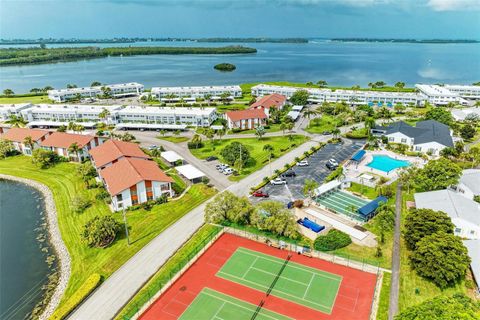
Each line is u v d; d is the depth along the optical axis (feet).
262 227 253.65
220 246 246.47
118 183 310.65
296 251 238.48
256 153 439.63
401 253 232.73
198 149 463.83
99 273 224.74
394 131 466.29
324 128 554.05
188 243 251.19
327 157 424.05
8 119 649.20
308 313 185.68
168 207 305.53
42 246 266.36
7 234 283.59
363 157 414.00
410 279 207.41
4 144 452.35
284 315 184.96
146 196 314.96
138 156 373.40
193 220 282.97
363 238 251.60
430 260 200.13
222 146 472.03
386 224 244.83
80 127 515.91
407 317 146.82
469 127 469.98
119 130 566.77
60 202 330.95
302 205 302.86
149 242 255.09
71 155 425.28
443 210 256.73
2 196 352.08
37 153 411.75
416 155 419.95
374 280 209.46
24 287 222.69
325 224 271.28
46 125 596.29
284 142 483.92
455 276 193.67
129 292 206.59
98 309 194.29
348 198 314.96
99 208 309.42
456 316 136.56
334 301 193.47
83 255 247.50
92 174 362.33
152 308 192.54
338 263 225.35
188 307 192.44
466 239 244.22
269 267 223.30
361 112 589.32
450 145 415.23
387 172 365.40
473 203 271.49
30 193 357.82
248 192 330.54
